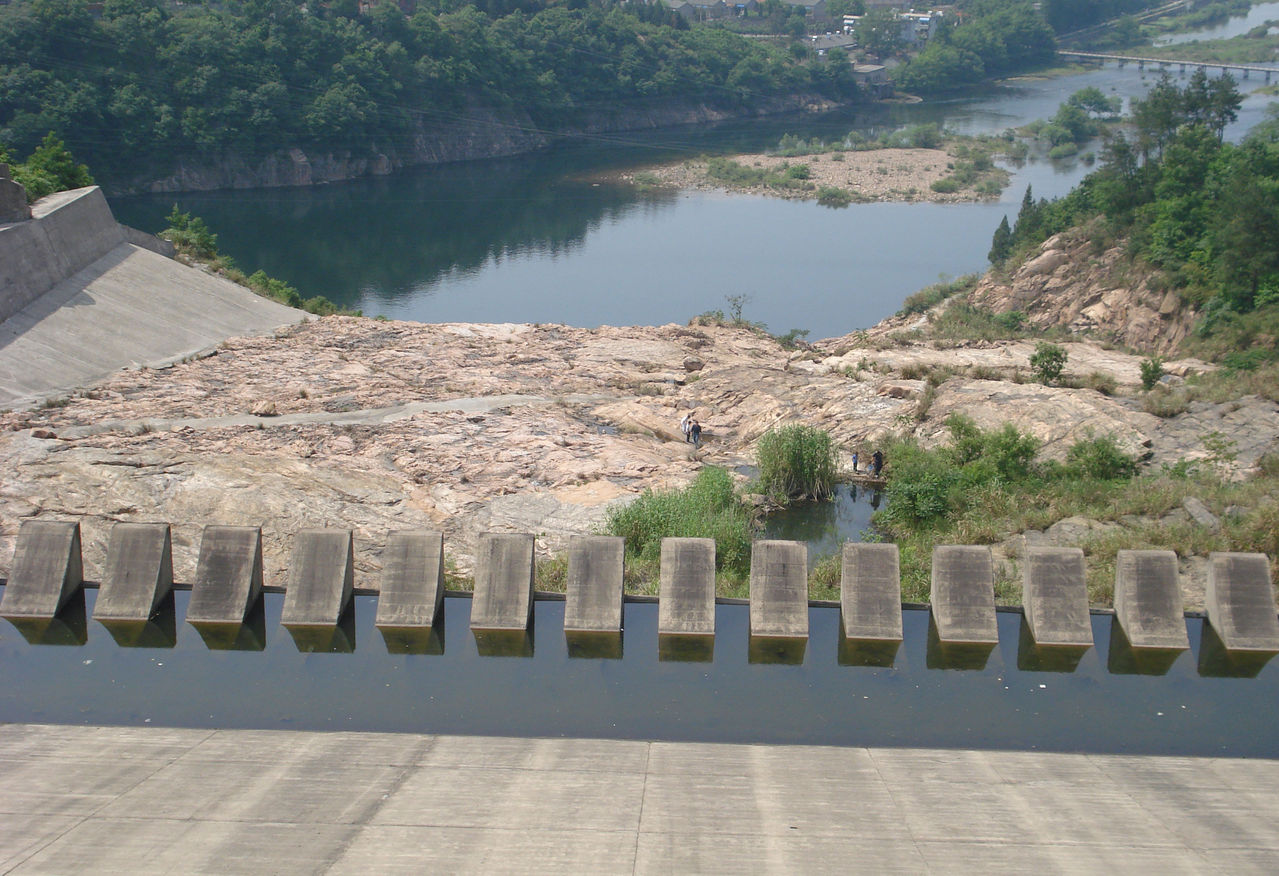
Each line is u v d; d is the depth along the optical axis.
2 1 142.12
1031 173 157.88
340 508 29.70
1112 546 26.33
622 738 18.30
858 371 47.72
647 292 104.88
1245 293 59.28
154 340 48.69
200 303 55.31
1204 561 25.27
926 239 126.62
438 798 16.36
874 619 20.89
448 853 15.05
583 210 143.12
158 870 14.64
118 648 20.81
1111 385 40.97
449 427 38.19
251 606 21.72
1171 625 20.55
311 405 40.56
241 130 141.38
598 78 199.12
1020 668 20.27
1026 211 94.00
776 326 93.69
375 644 20.97
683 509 30.03
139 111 132.62
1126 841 15.34
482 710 19.02
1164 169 74.44
